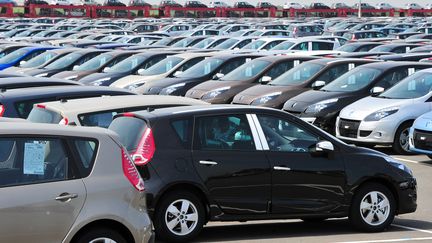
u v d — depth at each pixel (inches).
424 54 1075.3
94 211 327.0
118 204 332.5
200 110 438.6
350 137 786.8
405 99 784.3
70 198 323.0
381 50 1374.3
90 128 342.6
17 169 319.9
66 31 2459.4
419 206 551.8
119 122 449.7
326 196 447.8
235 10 4448.8
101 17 4141.2
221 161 429.1
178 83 1040.8
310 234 459.2
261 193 434.9
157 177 418.6
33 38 2113.7
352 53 1227.9
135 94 626.8
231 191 429.7
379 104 782.5
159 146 423.8
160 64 1149.1
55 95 598.9
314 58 1029.2
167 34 2304.4
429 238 449.7
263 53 1157.1
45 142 327.0
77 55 1320.1
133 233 335.9
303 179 442.3
